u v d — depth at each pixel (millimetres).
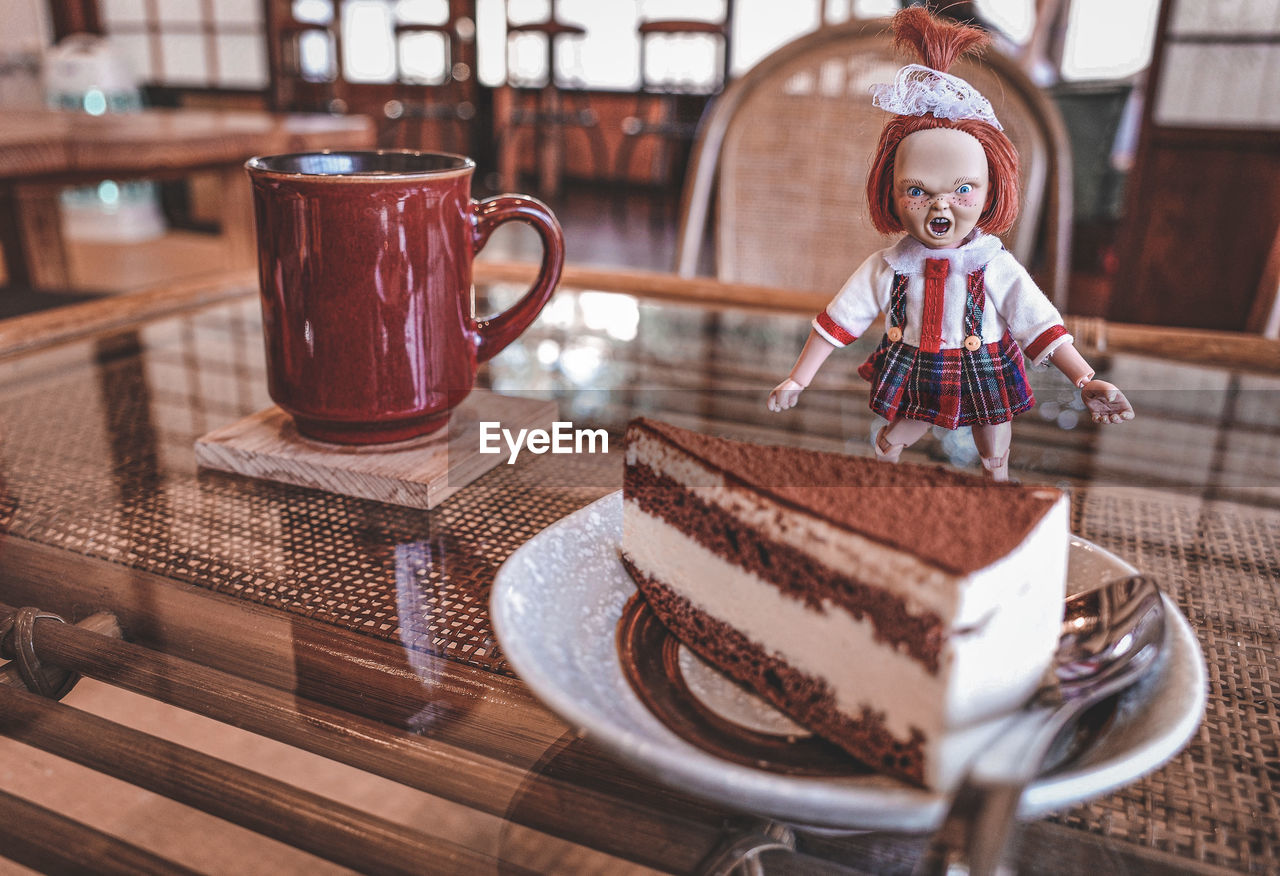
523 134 3793
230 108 3047
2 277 1947
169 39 3033
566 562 294
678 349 551
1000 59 675
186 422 455
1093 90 2318
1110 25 2975
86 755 271
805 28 3416
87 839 248
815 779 245
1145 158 1812
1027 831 246
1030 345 314
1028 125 678
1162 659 260
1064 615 282
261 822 252
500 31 3744
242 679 291
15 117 1481
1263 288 680
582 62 3854
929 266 312
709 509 277
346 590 332
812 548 255
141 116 1624
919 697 238
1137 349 553
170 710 301
